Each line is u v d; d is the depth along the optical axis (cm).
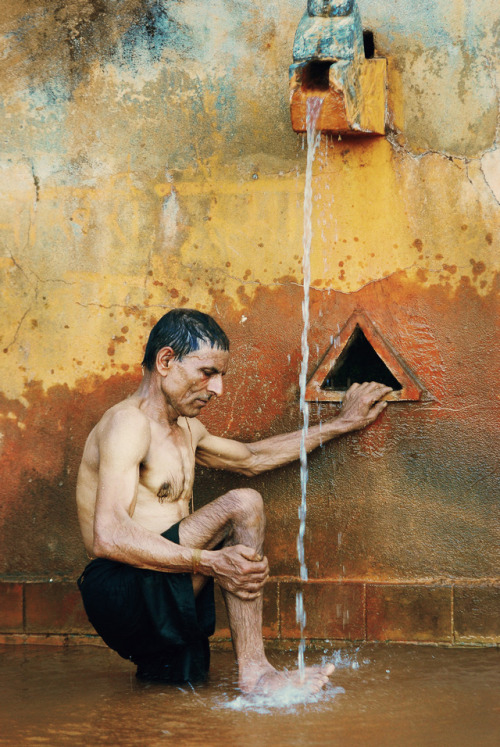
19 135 409
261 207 391
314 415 387
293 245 388
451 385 375
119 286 402
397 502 379
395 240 379
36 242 408
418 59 375
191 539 309
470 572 373
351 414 375
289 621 382
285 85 387
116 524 300
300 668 316
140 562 300
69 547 404
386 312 380
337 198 384
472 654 355
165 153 398
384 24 378
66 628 397
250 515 309
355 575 382
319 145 384
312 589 381
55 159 407
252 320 392
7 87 409
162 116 398
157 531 321
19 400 409
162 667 331
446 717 275
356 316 383
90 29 403
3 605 401
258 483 390
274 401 391
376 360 402
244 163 392
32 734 266
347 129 352
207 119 394
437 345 376
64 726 273
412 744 250
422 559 377
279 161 389
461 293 374
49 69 406
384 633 375
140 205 400
